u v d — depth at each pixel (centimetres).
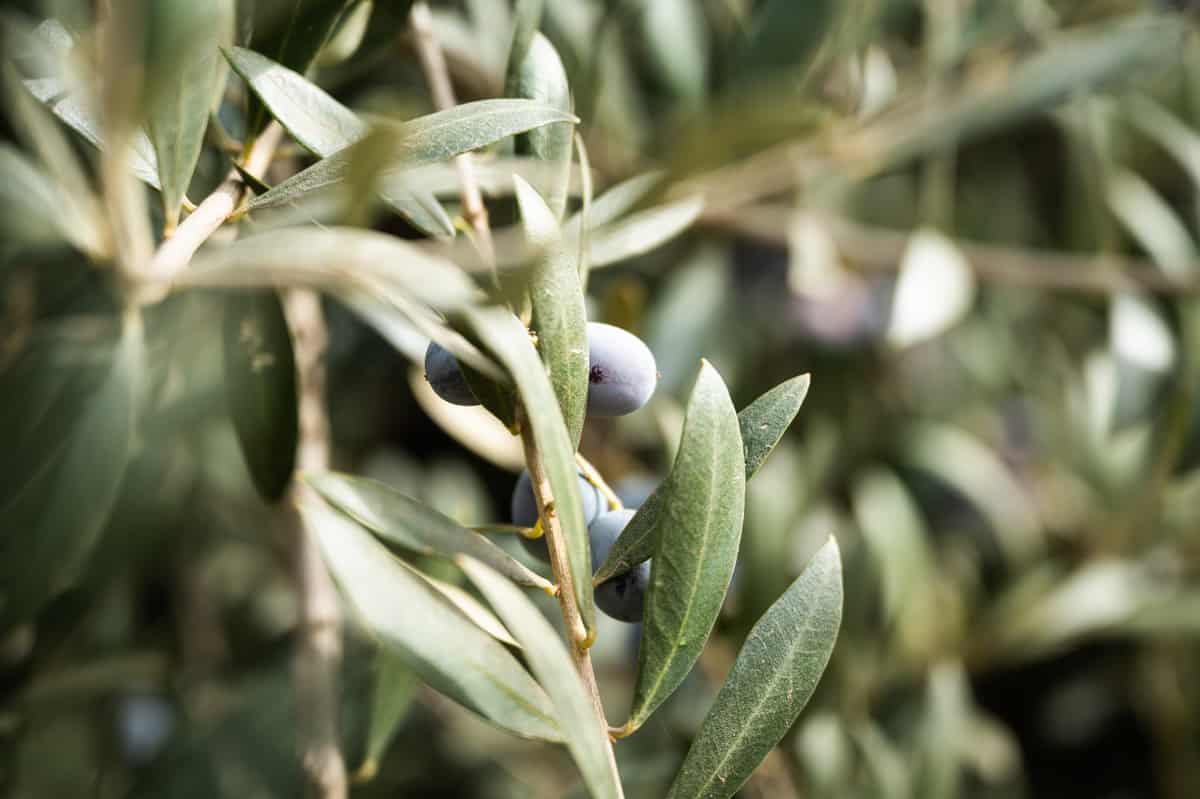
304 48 43
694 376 71
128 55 33
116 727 66
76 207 40
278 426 46
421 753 75
